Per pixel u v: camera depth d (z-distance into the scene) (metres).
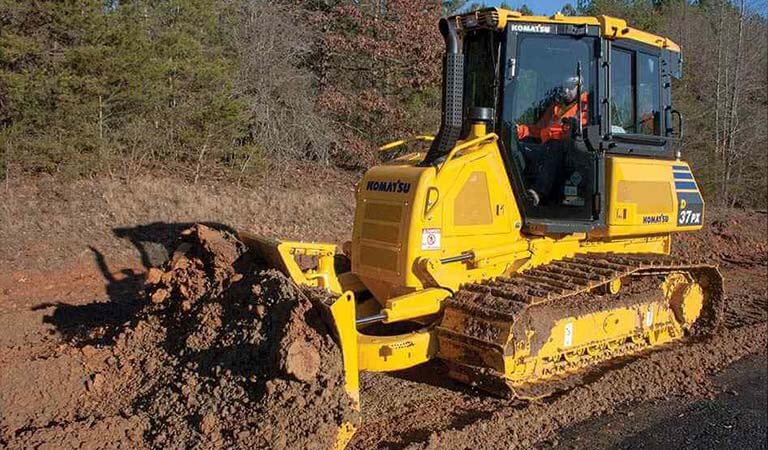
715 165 17.84
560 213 5.89
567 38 5.76
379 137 15.91
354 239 5.82
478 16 5.53
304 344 4.30
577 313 5.74
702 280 7.31
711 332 7.26
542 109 5.79
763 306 8.91
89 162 11.10
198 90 12.84
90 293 8.30
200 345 4.87
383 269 5.48
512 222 5.77
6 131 10.57
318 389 4.25
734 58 18.88
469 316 5.16
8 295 7.96
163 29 12.67
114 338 5.46
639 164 6.28
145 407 4.47
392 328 5.84
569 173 5.89
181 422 4.23
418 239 5.25
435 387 5.59
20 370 4.88
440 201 5.34
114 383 4.88
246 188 12.65
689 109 18.06
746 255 13.65
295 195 12.71
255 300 4.84
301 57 15.48
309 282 5.58
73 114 10.96
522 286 5.38
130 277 9.02
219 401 4.33
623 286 6.45
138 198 10.94
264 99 13.91
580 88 5.84
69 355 5.20
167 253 9.93
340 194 13.54
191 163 12.88
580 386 5.56
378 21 15.70
